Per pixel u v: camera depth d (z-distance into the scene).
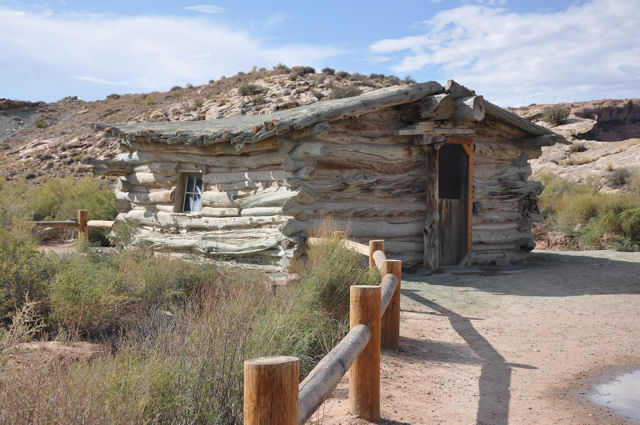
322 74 51.97
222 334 3.68
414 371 4.76
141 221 12.12
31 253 5.84
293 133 9.25
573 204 18.45
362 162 10.16
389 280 5.10
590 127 41.25
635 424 3.66
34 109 62.56
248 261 9.97
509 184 12.05
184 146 11.20
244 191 10.30
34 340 4.63
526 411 3.88
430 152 10.72
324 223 8.56
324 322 5.19
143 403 2.65
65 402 2.45
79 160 40.31
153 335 4.31
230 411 3.10
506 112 11.16
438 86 10.50
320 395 2.39
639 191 23.33
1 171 38.59
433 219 10.73
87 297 5.28
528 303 7.90
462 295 8.47
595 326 6.57
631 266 11.10
